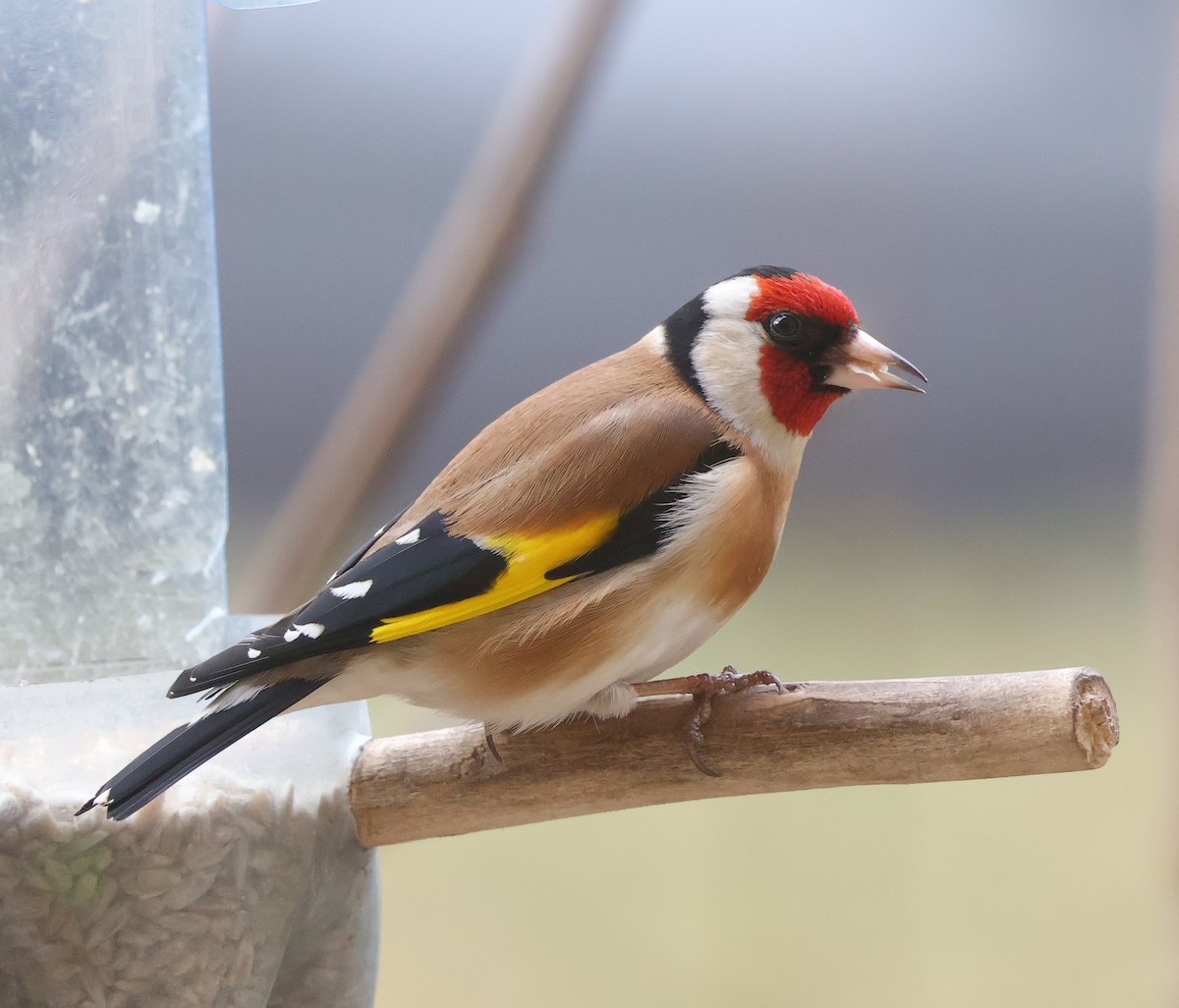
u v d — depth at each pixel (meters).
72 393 5.34
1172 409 10.09
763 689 5.27
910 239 10.20
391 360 7.69
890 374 5.84
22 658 5.20
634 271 13.97
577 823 11.21
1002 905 10.19
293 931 5.41
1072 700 4.90
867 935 9.92
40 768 5.04
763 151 11.20
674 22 12.48
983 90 14.27
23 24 5.38
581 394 5.70
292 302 13.19
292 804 5.30
